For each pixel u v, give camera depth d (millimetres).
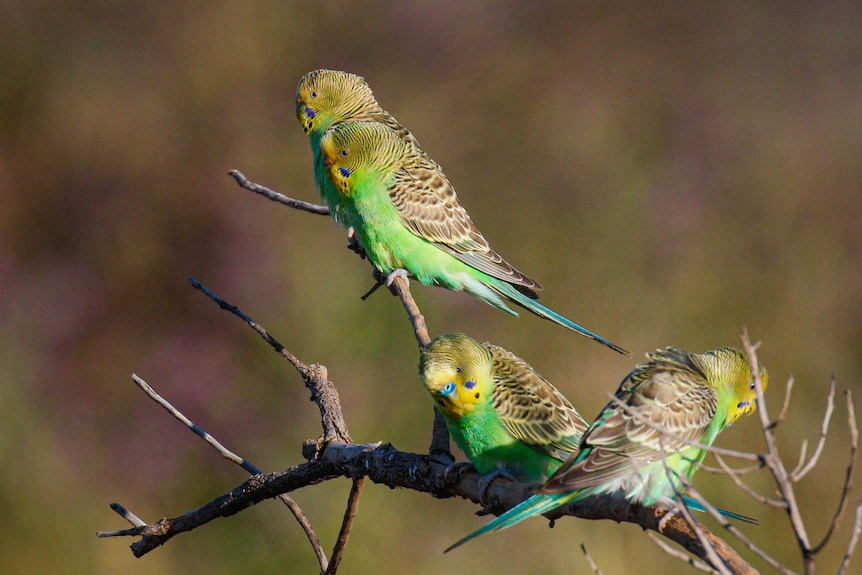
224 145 15477
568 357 12891
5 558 11234
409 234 8594
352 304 12305
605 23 17531
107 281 14172
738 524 10555
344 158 8305
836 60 17297
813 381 12711
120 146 15523
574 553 10305
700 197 15227
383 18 17094
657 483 5012
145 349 13594
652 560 10188
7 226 14766
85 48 16297
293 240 13586
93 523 11531
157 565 11023
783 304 13727
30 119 15625
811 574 3463
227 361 12891
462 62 16875
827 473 10992
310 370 6094
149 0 16406
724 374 5520
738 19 17812
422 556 10516
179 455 12164
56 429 12641
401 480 5410
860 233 14711
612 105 16656
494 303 9008
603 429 4949
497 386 5602
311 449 5973
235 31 16469
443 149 15945
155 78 16172
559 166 15758
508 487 5078
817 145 15945
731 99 16906
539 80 16734
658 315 13500
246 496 5930
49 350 13516
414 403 11688
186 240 14383
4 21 16141
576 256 14414
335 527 10602
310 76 8984
